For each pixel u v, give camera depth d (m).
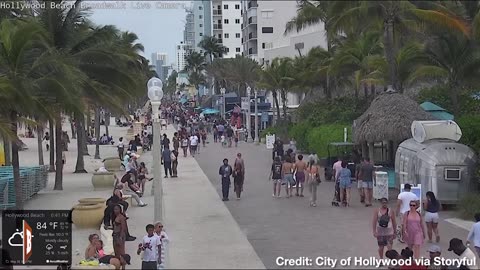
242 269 11.61
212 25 109.88
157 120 12.59
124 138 58.88
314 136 31.56
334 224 16.11
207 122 64.56
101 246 11.60
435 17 22.38
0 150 31.41
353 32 26.61
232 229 15.66
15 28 18.20
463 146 18.14
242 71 73.00
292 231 15.28
